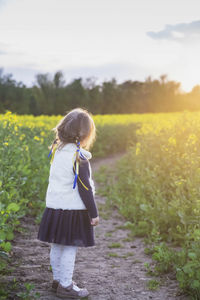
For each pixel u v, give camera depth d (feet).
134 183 19.98
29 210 16.21
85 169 8.08
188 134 19.94
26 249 12.04
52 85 208.33
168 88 232.73
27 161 16.81
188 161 15.23
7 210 10.25
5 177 13.20
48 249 12.26
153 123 27.89
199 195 12.97
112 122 51.72
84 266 11.14
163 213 14.25
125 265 11.23
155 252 11.85
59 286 8.48
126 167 28.55
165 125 23.53
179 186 14.05
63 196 8.17
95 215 8.05
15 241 12.76
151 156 20.65
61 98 204.13
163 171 17.94
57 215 8.16
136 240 14.02
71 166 8.13
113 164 37.06
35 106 198.29
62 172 8.21
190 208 13.33
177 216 13.61
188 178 14.10
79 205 8.15
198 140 17.47
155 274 10.28
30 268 10.36
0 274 9.67
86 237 8.18
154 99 231.09
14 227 13.66
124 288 9.41
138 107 224.94
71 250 8.39
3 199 12.26
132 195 19.85
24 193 16.88
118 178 28.07
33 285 8.55
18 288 8.87
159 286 9.50
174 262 10.49
